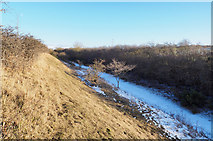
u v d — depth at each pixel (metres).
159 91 15.82
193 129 7.56
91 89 9.97
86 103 5.88
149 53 28.19
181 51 25.47
